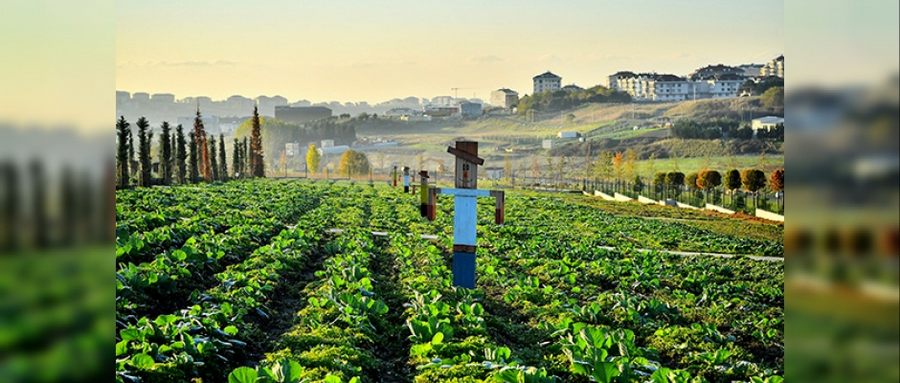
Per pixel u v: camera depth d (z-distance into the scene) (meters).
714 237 49.72
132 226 27.48
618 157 142.50
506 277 24.48
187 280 19.02
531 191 113.81
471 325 15.00
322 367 11.45
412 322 14.12
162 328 12.26
